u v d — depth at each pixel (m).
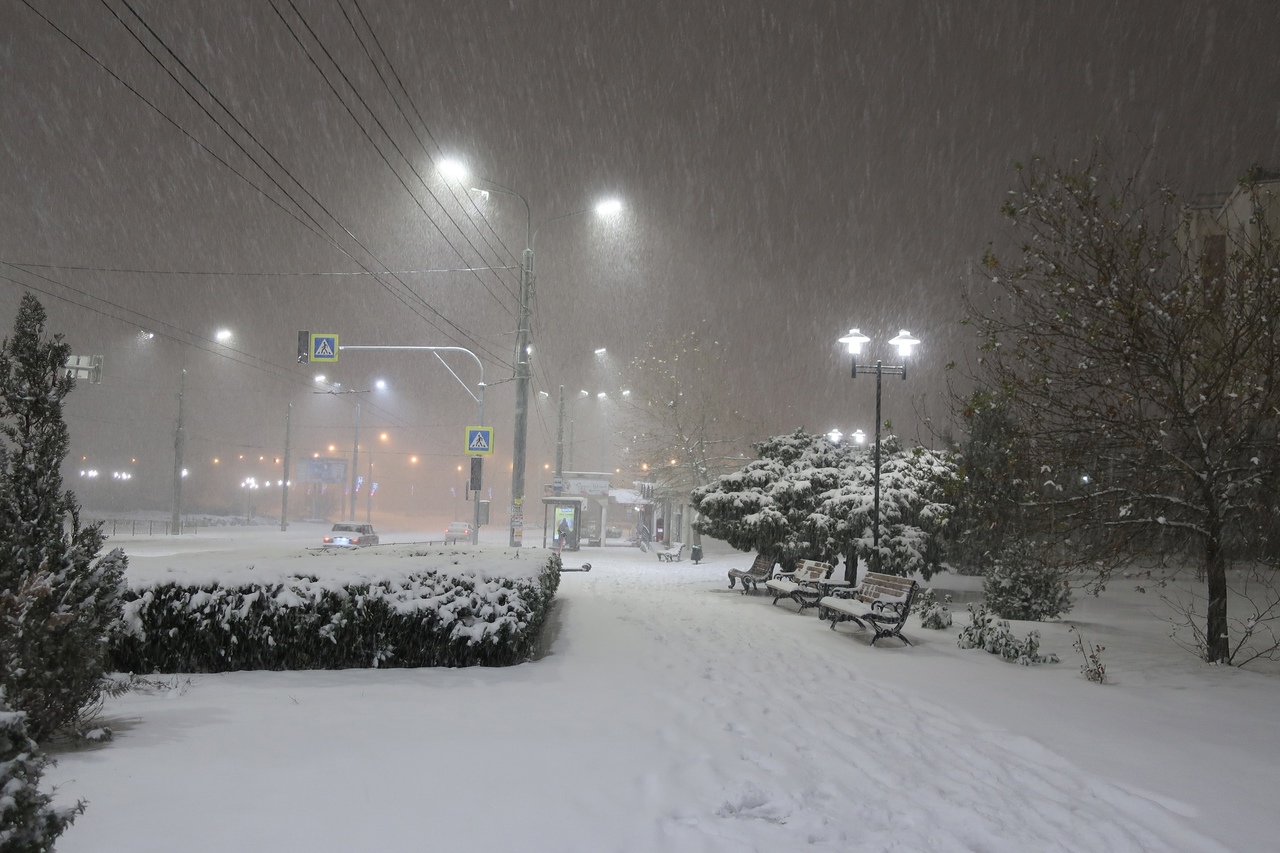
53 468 5.80
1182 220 11.12
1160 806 5.06
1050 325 11.44
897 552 17.92
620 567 28.22
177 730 5.86
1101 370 11.29
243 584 8.44
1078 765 5.99
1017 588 15.21
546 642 10.59
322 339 25.12
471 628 8.80
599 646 10.34
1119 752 6.36
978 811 4.96
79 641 5.49
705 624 13.12
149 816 4.09
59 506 5.77
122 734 5.72
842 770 5.59
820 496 19.78
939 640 12.47
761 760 5.65
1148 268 11.01
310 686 7.54
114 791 4.46
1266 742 6.71
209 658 8.27
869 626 13.65
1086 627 14.06
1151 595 19.19
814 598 16.20
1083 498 11.38
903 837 4.50
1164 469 10.99
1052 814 4.97
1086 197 11.22
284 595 8.46
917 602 16.75
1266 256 10.64
